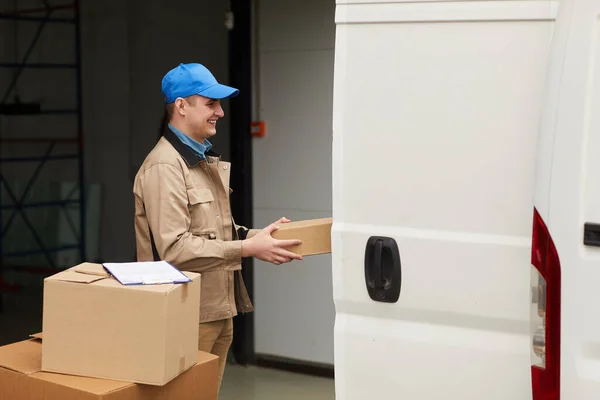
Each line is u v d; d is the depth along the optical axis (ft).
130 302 9.32
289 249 10.75
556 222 7.50
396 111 8.43
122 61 26.14
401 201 8.44
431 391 8.43
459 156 8.17
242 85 18.07
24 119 28.73
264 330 18.60
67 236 28.02
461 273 8.19
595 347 7.38
